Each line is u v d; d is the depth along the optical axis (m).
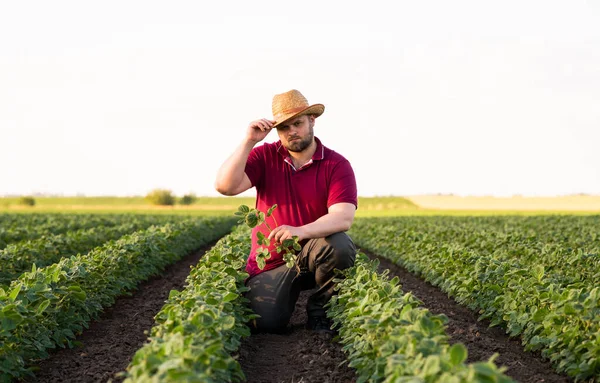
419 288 10.84
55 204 74.94
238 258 7.88
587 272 9.23
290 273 6.97
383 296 5.82
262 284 7.04
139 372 3.71
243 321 6.59
